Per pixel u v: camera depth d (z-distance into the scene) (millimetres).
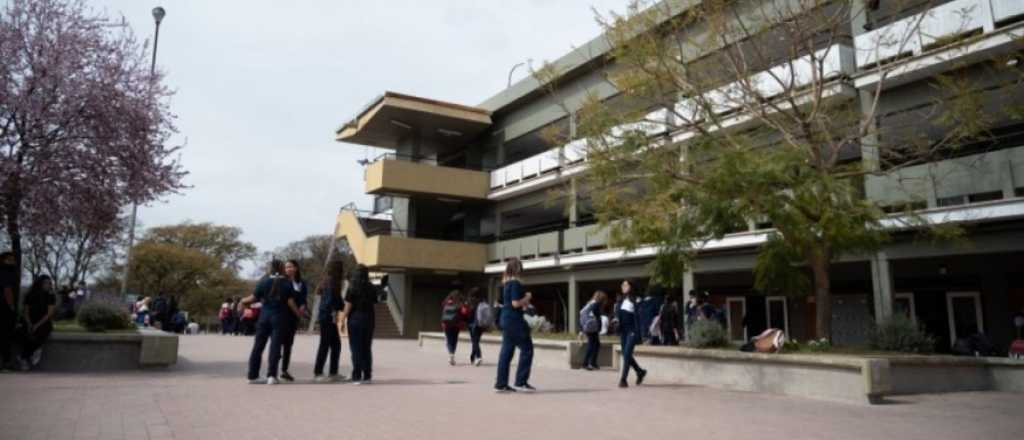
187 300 54156
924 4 12906
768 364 10109
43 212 11969
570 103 26000
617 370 13727
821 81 11656
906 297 19234
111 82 12477
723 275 23469
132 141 12633
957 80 12016
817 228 10203
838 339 20172
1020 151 12734
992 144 15219
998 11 12742
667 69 11953
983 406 8492
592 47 24297
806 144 11914
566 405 7805
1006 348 16547
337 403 7406
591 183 12586
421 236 33062
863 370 8648
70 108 11945
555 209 29016
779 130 12328
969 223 13320
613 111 12133
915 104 14789
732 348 11617
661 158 11328
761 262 11633
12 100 11555
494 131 31312
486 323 14891
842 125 13141
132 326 12781
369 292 9805
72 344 10672
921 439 5988
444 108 29609
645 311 15516
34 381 8906
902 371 9820
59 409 6520
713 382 11016
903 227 13172
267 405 7117
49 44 12070
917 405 8555
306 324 32000
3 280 10062
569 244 25062
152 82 13312
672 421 6801
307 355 15664
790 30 11969
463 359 16422
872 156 14617
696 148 11188
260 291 9453
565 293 30266
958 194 13539
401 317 30844
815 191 9938
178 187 13531
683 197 10695
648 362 12625
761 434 6117
